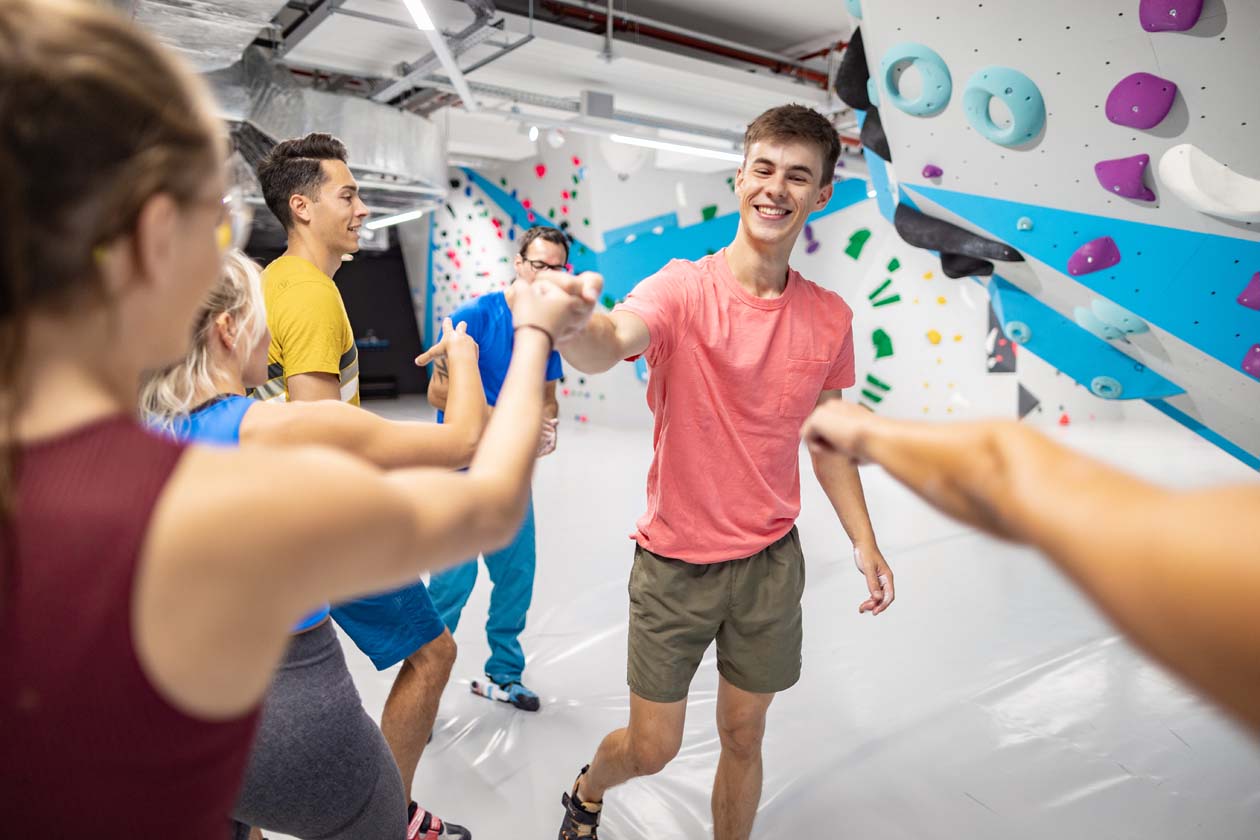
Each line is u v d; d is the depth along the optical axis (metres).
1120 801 2.10
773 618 1.67
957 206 2.35
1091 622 3.14
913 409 8.16
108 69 0.47
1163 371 2.49
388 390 12.26
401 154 6.00
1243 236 1.99
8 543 0.46
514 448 0.70
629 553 4.08
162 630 0.47
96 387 0.52
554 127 5.85
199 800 0.53
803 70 6.61
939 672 2.77
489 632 2.60
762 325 1.57
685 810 2.07
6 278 0.46
